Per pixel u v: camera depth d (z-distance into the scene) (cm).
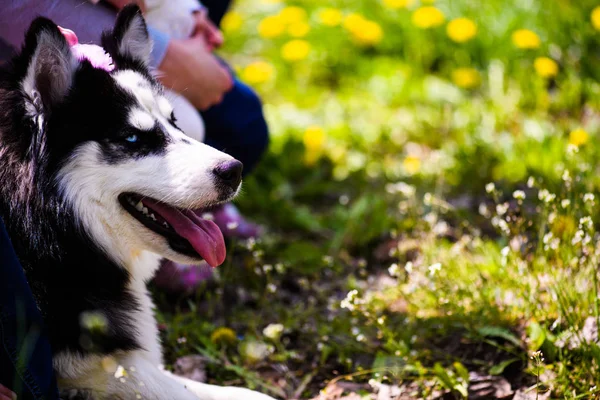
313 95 589
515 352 290
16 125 235
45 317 239
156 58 329
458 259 356
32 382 218
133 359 249
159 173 248
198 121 343
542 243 325
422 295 336
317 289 363
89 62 247
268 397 256
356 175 485
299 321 336
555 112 523
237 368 296
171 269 349
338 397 281
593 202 315
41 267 242
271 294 362
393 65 597
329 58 626
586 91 526
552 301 303
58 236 243
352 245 407
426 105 558
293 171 495
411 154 505
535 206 414
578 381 270
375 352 310
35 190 238
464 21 530
